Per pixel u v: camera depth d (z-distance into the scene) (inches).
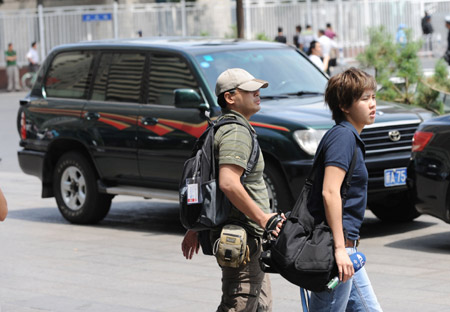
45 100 1187.3
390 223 1098.1
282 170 962.7
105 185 1122.7
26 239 1048.2
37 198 1390.3
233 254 508.4
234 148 509.4
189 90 1013.8
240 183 506.9
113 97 1116.5
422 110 1045.2
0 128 2421.3
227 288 528.1
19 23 4008.4
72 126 1140.5
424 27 3602.4
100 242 1023.0
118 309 720.3
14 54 3922.2
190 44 1098.1
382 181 973.8
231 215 521.3
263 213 502.3
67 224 1155.9
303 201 478.0
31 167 1200.8
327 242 463.8
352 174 471.5
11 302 748.0
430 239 987.9
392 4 3725.4
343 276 460.4
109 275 850.8
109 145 1101.1
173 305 730.2
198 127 1013.8
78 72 1167.6
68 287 802.8
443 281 791.7
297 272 461.7
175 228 1112.8
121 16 3976.4
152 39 1159.6
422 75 1499.8
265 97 1054.4
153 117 1060.5
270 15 3708.2
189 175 518.0
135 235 1065.5
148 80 1085.1
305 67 1132.5
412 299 732.7
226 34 2272.4
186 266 885.2
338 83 481.4
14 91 3932.1
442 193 904.9
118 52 1127.6
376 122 976.9
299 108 1000.2
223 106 535.8
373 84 481.1
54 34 3993.6
